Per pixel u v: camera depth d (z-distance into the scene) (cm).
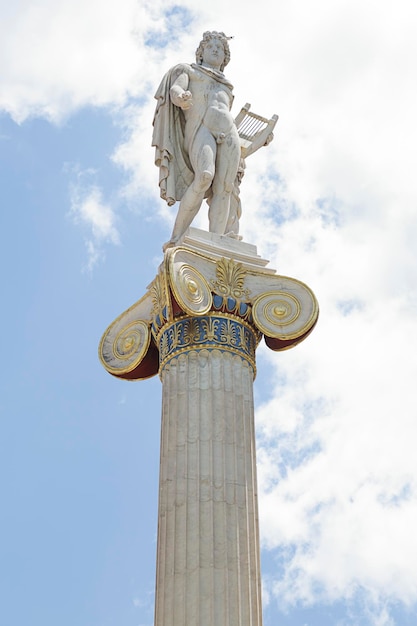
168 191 2630
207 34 2812
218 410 2242
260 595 2077
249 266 2472
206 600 2006
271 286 2461
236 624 1998
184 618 1995
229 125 2644
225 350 2331
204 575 2033
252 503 2169
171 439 2227
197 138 2622
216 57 2777
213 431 2211
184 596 2017
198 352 2319
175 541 2091
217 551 2064
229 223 2650
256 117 2794
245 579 2059
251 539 2119
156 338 2444
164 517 2147
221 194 2603
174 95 2620
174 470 2180
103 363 2538
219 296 2391
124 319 2583
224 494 2136
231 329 2369
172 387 2295
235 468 2183
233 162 2620
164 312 2405
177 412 2253
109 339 2575
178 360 2325
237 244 2519
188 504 2122
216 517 2103
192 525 2095
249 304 2423
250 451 2233
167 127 2673
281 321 2412
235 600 2025
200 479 2148
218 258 2445
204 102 2661
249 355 2373
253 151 2748
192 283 2362
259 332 2450
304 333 2400
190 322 2361
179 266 2369
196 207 2562
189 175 2673
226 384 2286
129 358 2503
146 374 2547
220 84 2711
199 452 2183
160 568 2097
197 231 2500
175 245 2530
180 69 2694
